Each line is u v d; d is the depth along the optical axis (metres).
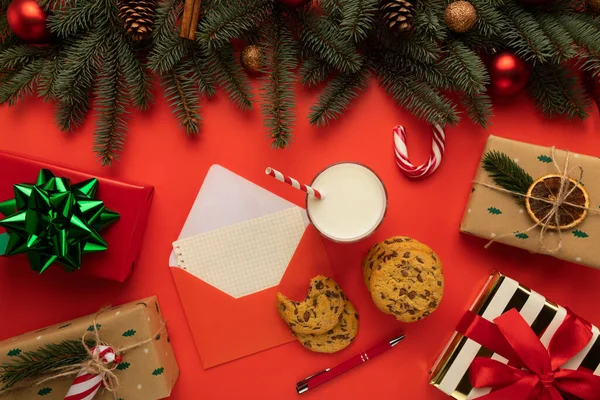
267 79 0.63
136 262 0.64
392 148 0.64
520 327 0.56
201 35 0.54
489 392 0.58
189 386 0.64
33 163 0.59
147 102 0.62
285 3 0.55
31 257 0.57
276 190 0.64
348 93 0.60
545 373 0.56
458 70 0.56
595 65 0.55
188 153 0.64
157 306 0.63
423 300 0.56
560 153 0.57
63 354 0.57
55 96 0.58
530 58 0.57
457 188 0.64
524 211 0.57
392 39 0.57
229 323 0.64
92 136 0.64
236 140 0.64
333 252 0.64
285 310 0.61
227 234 0.63
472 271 0.64
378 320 0.64
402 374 0.64
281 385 0.65
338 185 0.58
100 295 0.64
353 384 0.65
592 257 0.56
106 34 0.58
